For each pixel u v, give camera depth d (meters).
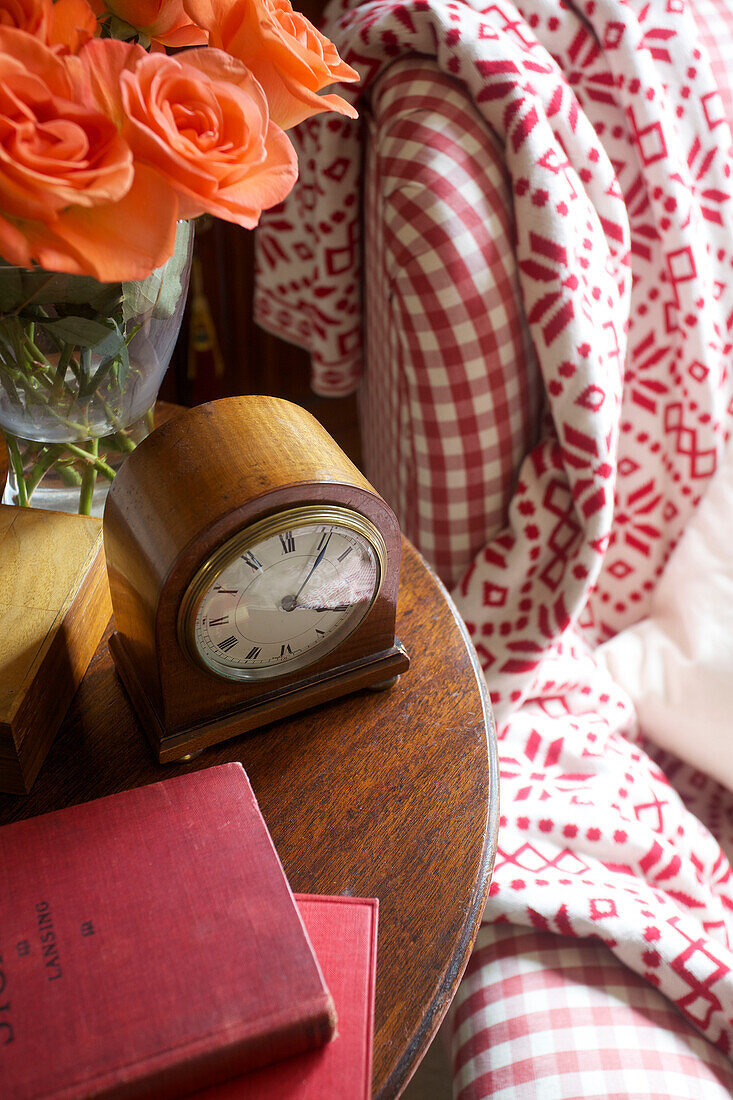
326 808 0.49
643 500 0.90
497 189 0.70
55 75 0.35
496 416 0.76
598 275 0.73
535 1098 0.60
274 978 0.37
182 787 0.44
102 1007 0.36
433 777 0.51
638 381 0.87
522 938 0.68
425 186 0.66
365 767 0.51
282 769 0.51
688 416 0.86
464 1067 0.64
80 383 0.48
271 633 0.49
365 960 0.41
